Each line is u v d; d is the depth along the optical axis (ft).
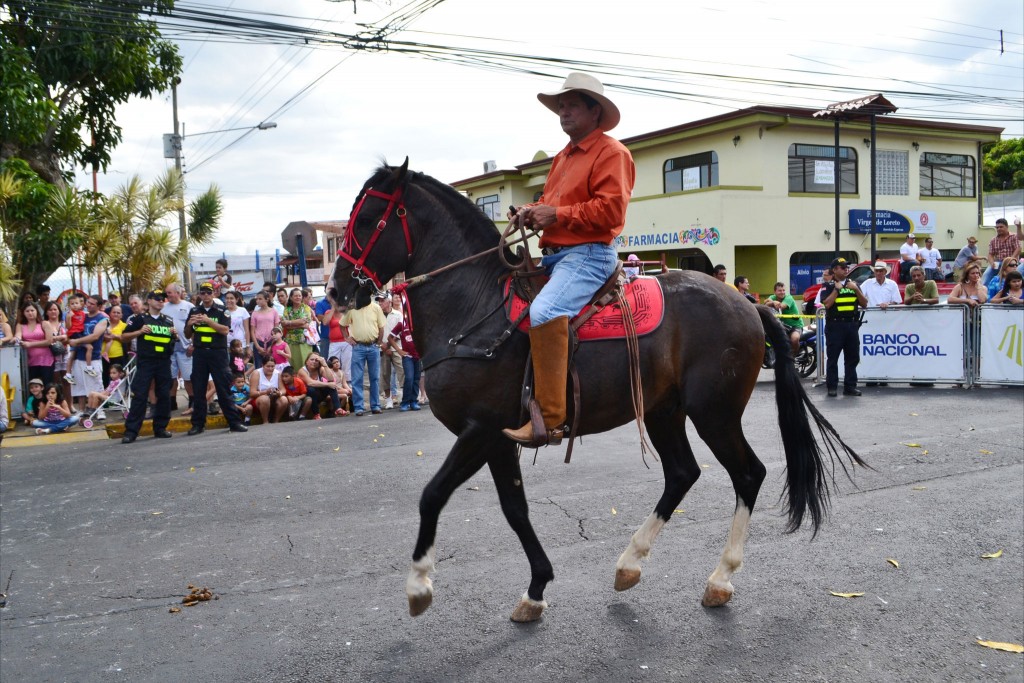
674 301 14.51
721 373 14.26
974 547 16.61
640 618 13.64
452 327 13.76
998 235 47.50
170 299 38.73
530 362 13.24
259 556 17.31
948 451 24.81
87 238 47.19
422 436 30.73
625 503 20.29
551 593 14.79
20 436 34.73
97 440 33.22
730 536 14.38
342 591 15.21
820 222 87.20
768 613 13.74
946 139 97.55
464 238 14.12
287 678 11.89
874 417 31.14
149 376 32.24
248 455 28.04
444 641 12.97
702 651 12.45
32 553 17.98
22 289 44.52
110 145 53.93
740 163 85.15
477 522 19.06
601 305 13.75
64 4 44.98
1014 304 37.24
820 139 87.35
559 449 26.81
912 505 19.52
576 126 13.62
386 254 14.24
